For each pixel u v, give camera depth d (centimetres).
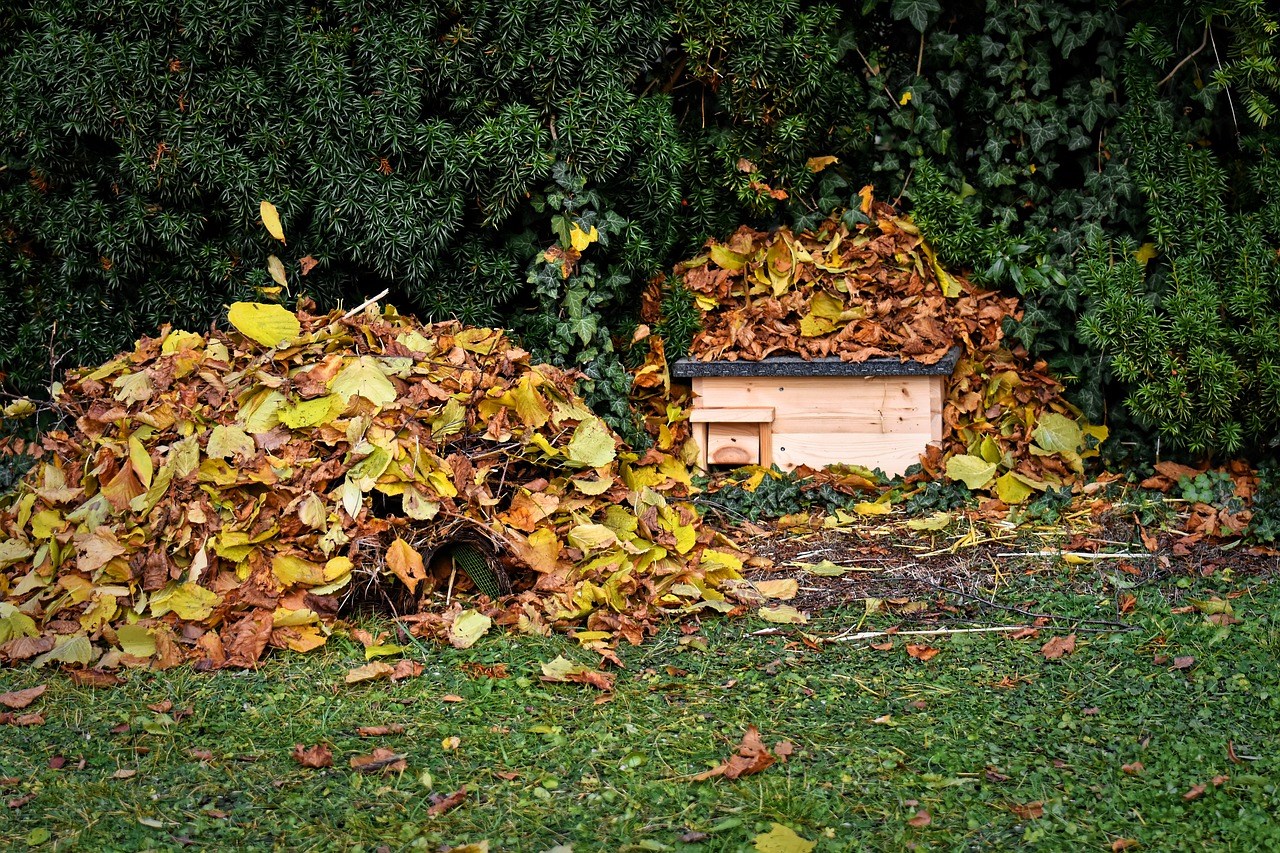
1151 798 313
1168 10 585
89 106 536
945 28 620
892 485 563
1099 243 564
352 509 425
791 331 579
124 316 576
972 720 359
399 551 423
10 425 591
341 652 411
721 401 579
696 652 411
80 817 312
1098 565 477
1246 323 541
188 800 319
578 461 467
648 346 591
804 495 556
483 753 343
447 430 453
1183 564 475
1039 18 596
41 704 376
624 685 385
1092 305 562
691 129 611
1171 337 533
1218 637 402
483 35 545
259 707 373
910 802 315
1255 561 474
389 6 541
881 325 579
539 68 547
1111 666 393
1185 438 533
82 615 414
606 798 319
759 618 439
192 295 564
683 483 560
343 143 540
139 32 542
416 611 436
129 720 362
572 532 450
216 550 417
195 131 540
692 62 582
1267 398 518
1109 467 568
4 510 464
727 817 309
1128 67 583
